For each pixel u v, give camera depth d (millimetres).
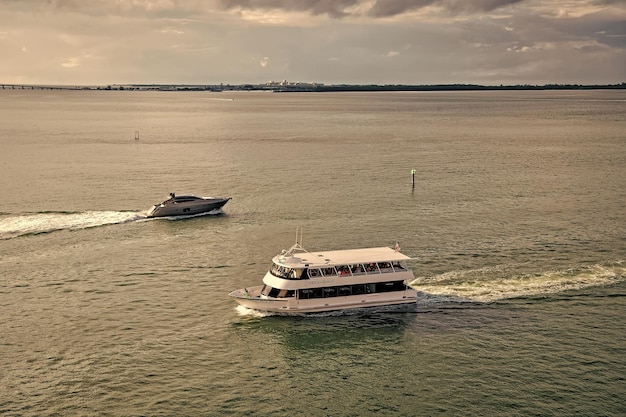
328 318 67188
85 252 86688
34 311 67188
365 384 54281
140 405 50688
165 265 81938
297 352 59688
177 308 68750
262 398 52125
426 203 115375
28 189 125625
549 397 51938
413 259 83125
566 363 57000
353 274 69688
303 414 50062
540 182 136125
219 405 51062
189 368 56406
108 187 128750
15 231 95500
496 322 65375
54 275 77750
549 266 80375
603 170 152000
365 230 97188
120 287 74375
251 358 58438
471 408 50656
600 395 52094
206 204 106875
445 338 62281
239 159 170375
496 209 110500
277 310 67875
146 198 119000
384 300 69625
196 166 157500
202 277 78000
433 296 72000
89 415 49188
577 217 104625
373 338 62531
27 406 50094
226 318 66625
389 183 134875
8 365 56000
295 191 126188
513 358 58062
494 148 197875
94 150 188750
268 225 100688
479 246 88500
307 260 71000
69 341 60656
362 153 184000
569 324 64625
